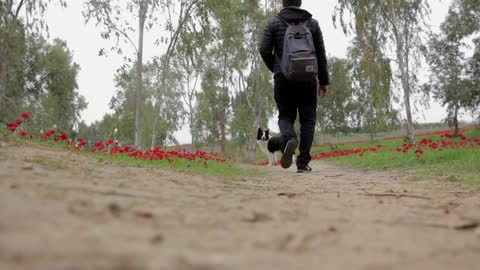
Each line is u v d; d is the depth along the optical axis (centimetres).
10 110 1484
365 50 1938
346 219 188
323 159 2538
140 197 215
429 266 105
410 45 2327
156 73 2723
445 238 146
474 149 886
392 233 154
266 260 101
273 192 335
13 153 424
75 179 257
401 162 1009
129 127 3066
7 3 1479
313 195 313
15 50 1562
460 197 309
